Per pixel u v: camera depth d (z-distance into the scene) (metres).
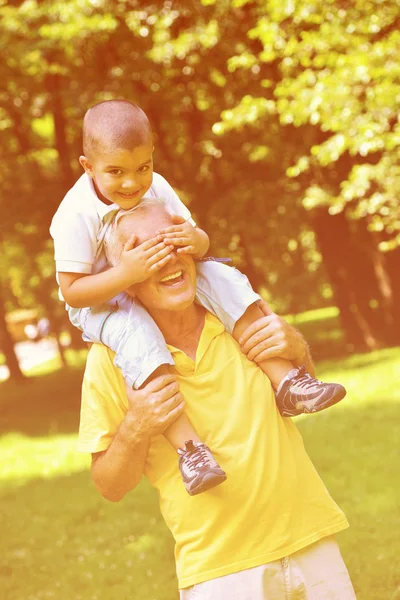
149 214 2.89
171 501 2.99
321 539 3.02
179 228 2.86
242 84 20.75
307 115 14.92
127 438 2.91
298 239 29.89
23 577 8.32
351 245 23.86
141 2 19.09
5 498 12.13
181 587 2.99
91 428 3.07
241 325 3.05
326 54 15.18
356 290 24.06
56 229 2.98
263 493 2.91
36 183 24.56
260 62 19.48
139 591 7.51
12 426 21.55
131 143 2.75
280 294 38.59
